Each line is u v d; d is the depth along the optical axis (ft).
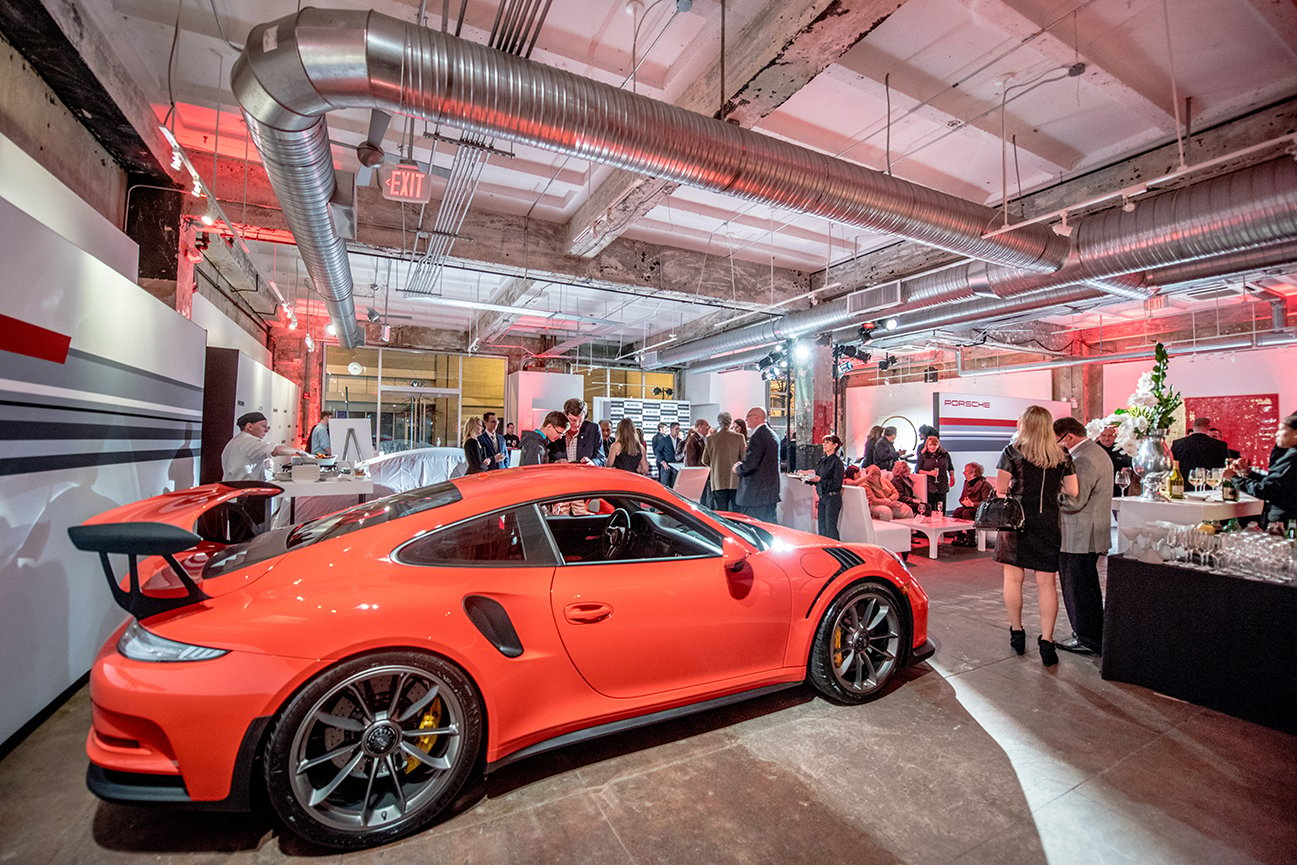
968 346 43.16
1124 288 21.66
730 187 12.39
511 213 23.38
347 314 29.17
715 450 20.16
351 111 15.93
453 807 6.35
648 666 7.23
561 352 50.06
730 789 6.70
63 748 7.36
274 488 8.08
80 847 5.58
